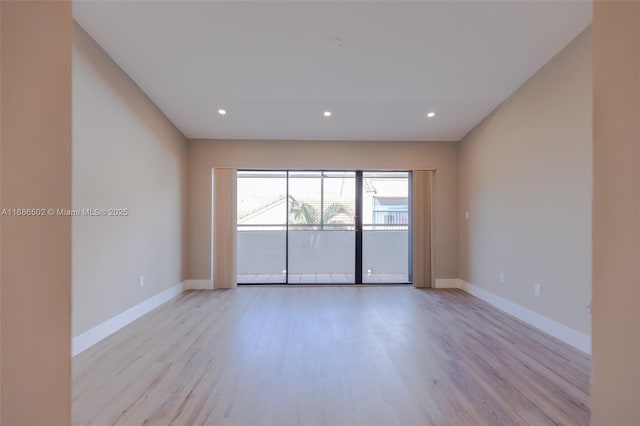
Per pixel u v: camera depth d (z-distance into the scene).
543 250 3.07
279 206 5.16
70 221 0.94
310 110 3.95
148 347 2.63
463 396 1.92
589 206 2.57
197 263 4.84
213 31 2.54
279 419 1.69
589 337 2.56
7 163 0.88
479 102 3.76
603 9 0.83
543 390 1.99
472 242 4.52
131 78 3.23
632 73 0.77
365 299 4.24
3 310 0.87
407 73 3.15
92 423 1.65
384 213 5.21
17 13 0.88
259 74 3.16
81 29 2.51
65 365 0.92
